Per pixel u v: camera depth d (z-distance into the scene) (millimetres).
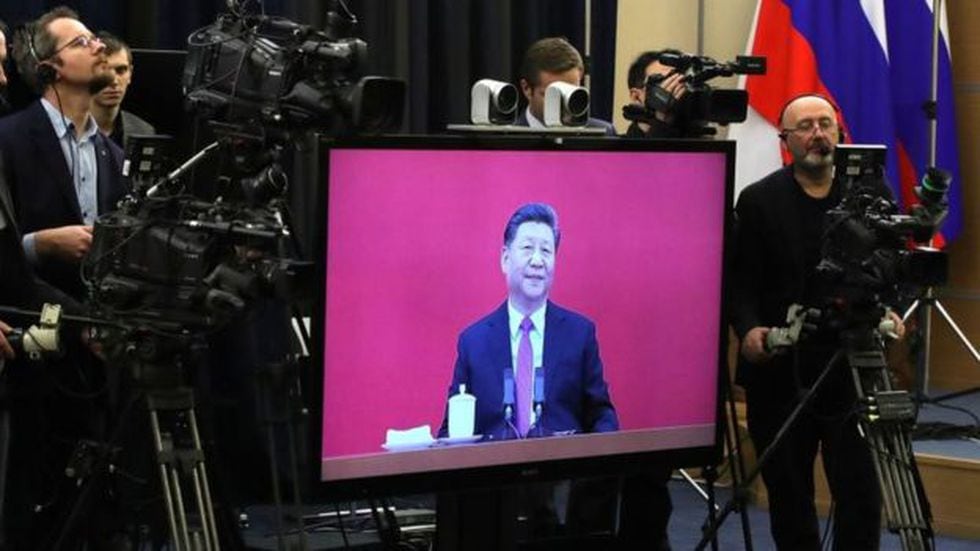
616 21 8266
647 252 4320
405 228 3906
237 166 3791
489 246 4051
